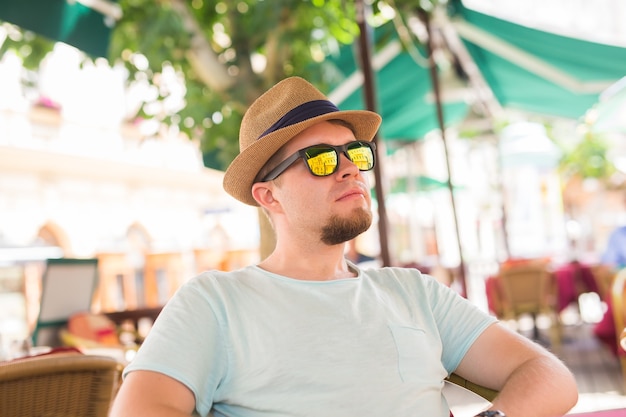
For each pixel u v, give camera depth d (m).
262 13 3.90
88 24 4.02
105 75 10.98
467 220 15.89
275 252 1.71
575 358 6.10
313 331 1.50
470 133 12.68
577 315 9.43
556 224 22.91
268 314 1.51
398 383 1.51
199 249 8.27
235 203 12.73
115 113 11.31
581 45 6.57
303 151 1.65
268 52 4.16
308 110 1.69
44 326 3.74
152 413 1.30
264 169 1.72
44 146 10.14
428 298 1.73
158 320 1.47
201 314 1.48
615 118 10.27
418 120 9.64
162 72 4.12
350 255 7.35
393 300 1.67
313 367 1.46
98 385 1.63
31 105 9.93
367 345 1.52
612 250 7.23
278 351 1.47
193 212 12.85
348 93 6.07
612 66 7.03
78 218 10.61
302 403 1.45
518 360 1.62
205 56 4.09
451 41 7.42
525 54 7.39
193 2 4.52
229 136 4.51
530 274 6.97
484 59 8.04
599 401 4.29
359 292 1.61
